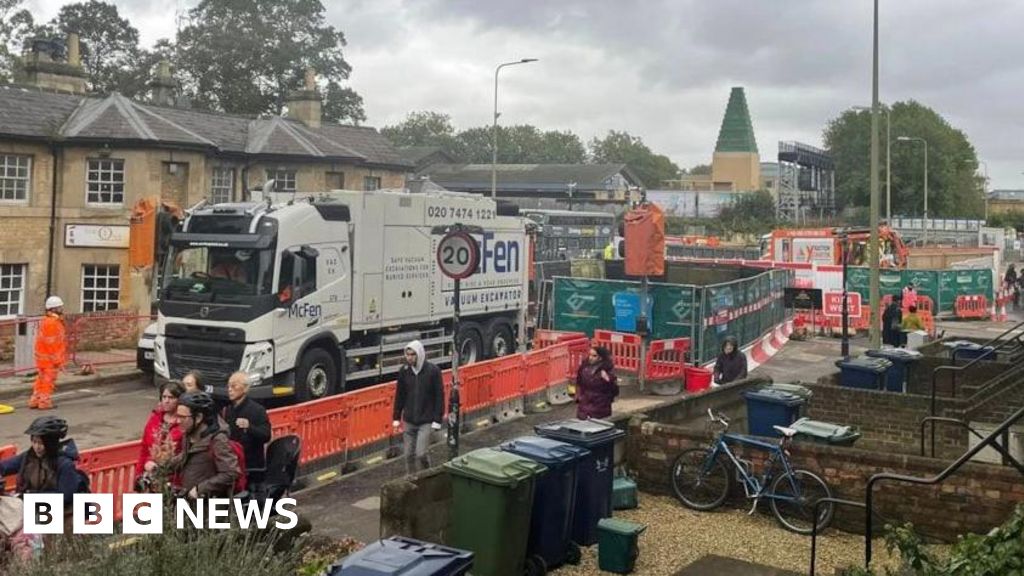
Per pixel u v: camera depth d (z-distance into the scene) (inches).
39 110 1005.8
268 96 2362.2
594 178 3221.0
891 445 528.7
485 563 292.8
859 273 1449.3
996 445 252.8
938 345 780.6
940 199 3698.3
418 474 313.3
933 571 228.4
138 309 999.6
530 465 301.4
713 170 5984.3
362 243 668.1
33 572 205.8
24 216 967.6
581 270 1289.4
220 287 599.5
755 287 1024.9
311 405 446.6
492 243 816.9
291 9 2399.1
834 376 604.7
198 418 279.7
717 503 391.5
